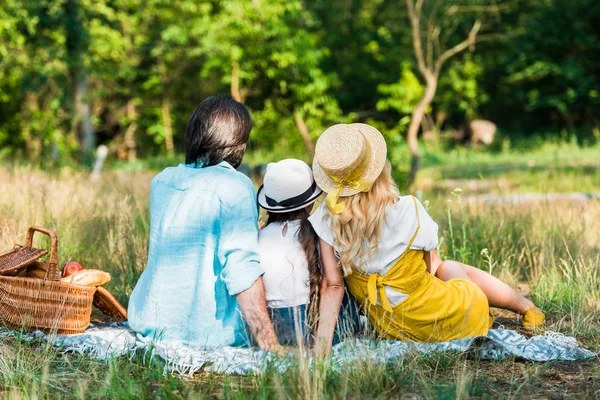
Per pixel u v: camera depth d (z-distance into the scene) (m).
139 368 3.59
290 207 3.87
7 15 16.58
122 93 27.98
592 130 27.62
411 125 16.42
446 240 6.46
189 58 24.86
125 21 23.95
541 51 28.06
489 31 29.33
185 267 3.80
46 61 18.19
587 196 11.54
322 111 19.05
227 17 18.38
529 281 5.91
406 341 3.86
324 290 3.84
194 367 3.54
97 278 4.16
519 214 7.59
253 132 20.92
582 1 27.16
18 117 23.42
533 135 28.11
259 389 3.20
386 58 28.36
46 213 6.37
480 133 27.98
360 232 3.73
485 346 3.80
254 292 3.66
